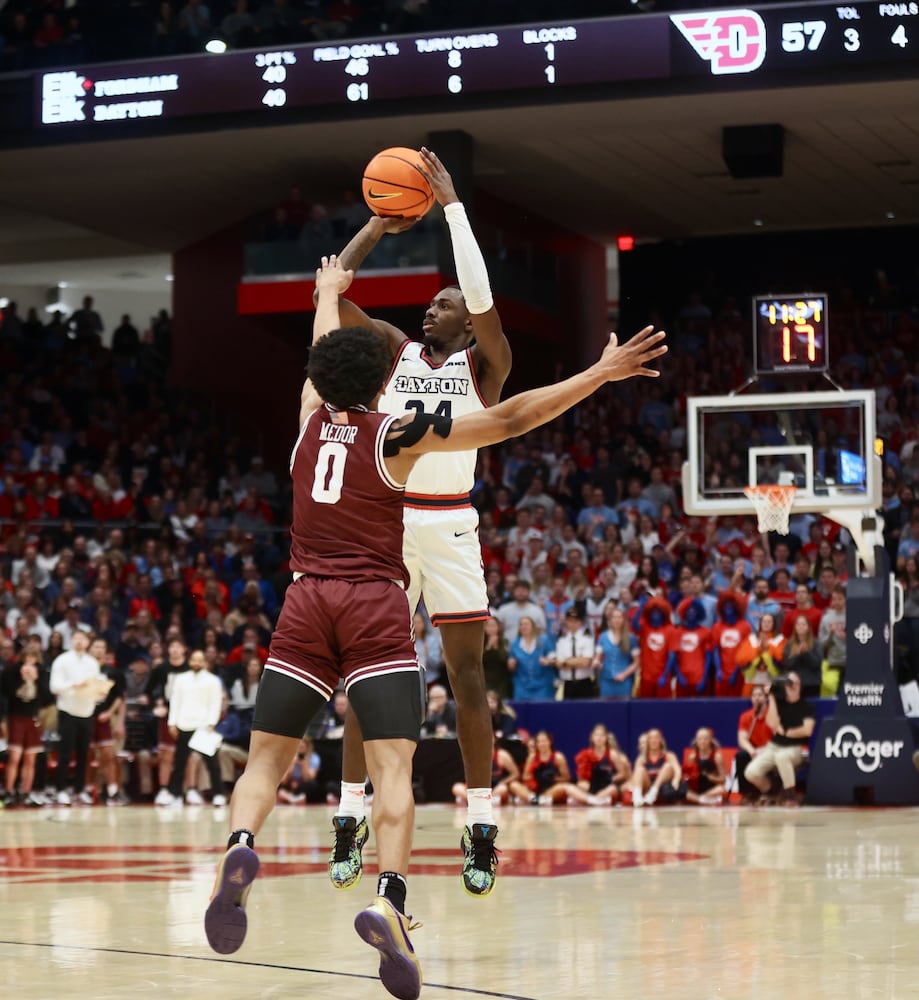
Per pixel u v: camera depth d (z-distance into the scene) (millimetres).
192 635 17312
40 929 5250
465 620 5098
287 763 3953
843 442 12516
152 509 19984
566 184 22000
